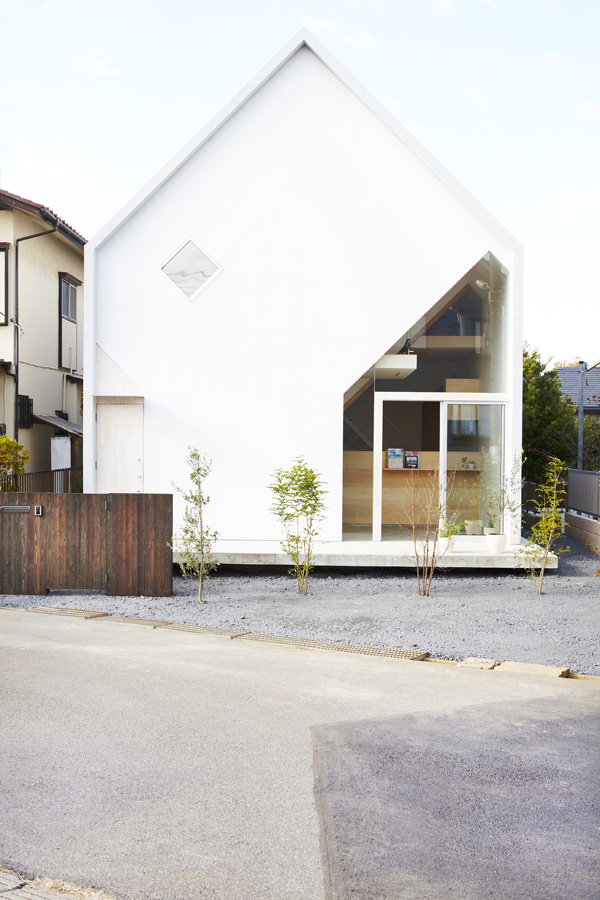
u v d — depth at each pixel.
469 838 3.71
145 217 13.22
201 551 10.42
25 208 18.33
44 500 10.70
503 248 12.89
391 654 7.42
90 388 13.12
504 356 13.05
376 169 13.01
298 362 13.06
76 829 3.77
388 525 13.14
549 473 11.79
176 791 4.20
